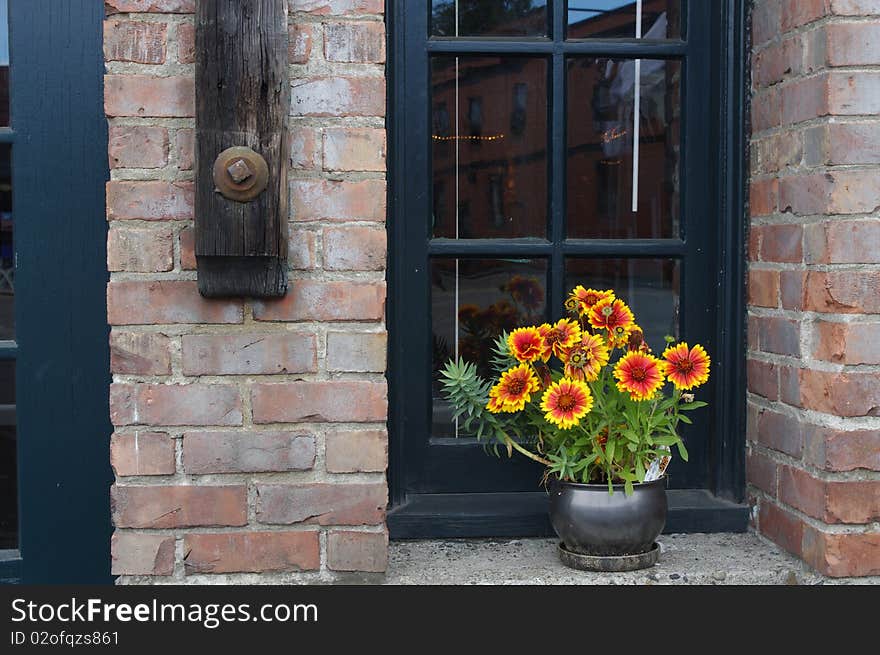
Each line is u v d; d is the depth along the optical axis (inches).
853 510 75.2
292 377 73.7
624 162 88.3
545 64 87.2
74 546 83.0
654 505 76.8
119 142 72.0
